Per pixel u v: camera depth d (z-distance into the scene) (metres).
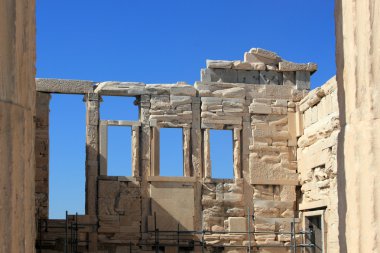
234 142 35.31
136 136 34.19
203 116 35.03
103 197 33.34
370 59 9.96
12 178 9.11
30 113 9.64
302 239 34.50
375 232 9.69
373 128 9.84
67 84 33.81
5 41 9.11
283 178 35.38
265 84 36.12
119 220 33.38
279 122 35.81
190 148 34.84
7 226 9.00
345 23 10.44
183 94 35.03
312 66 36.25
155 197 33.94
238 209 34.72
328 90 31.16
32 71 9.84
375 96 9.88
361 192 9.90
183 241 33.75
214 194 34.62
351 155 10.09
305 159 34.38
